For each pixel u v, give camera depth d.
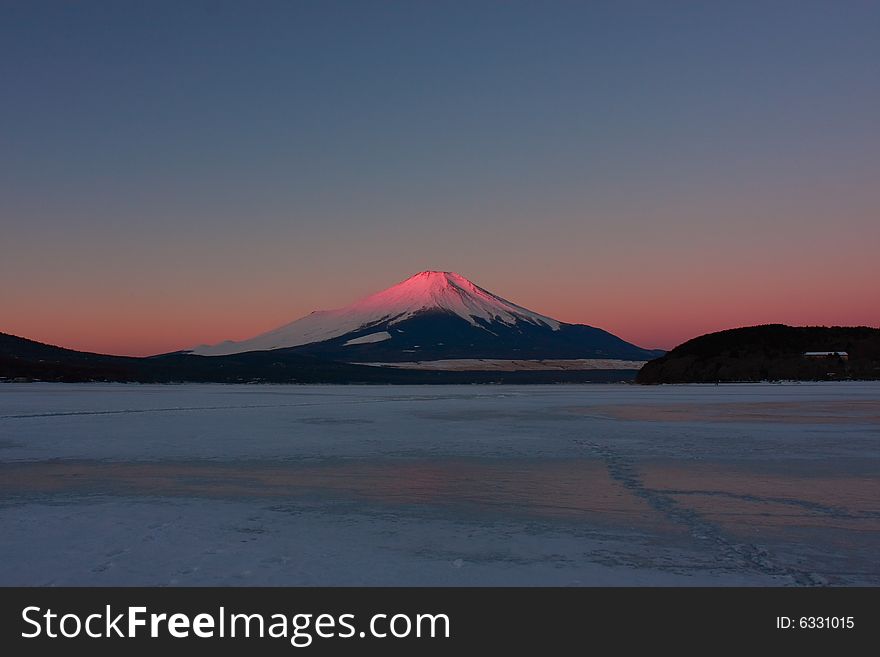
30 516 12.98
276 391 94.31
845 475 18.05
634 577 9.45
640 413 42.59
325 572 9.67
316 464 20.11
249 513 13.33
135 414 40.91
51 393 77.38
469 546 10.93
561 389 109.12
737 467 19.47
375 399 65.31
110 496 15.05
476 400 62.66
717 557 10.33
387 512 13.47
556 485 16.58
